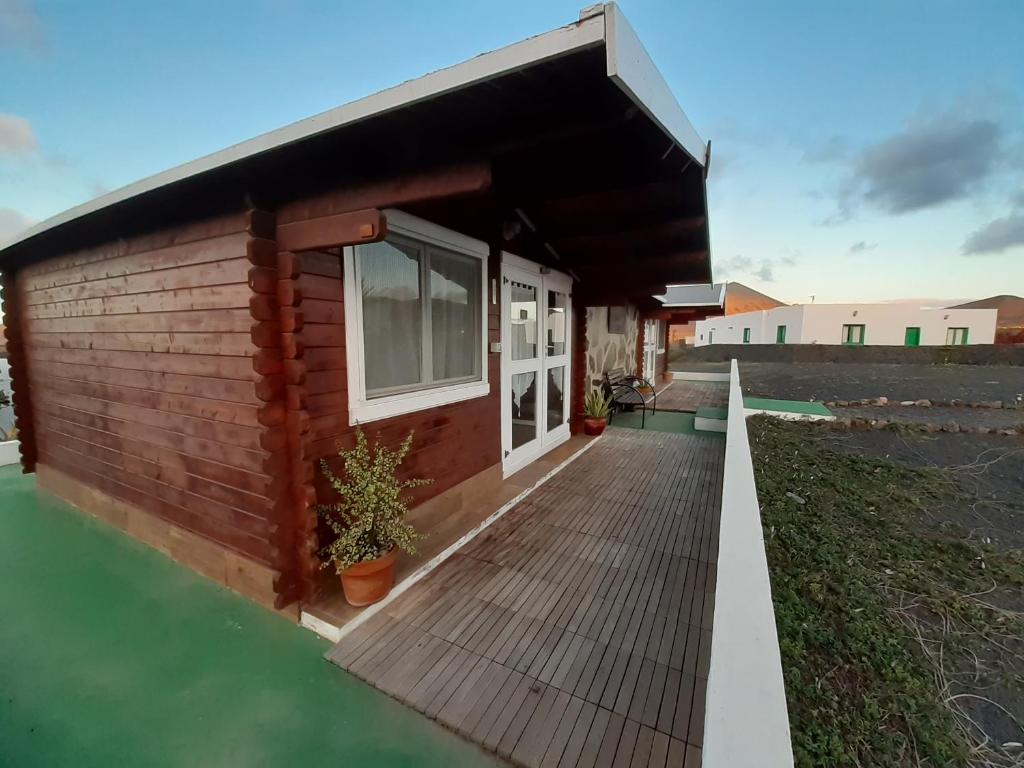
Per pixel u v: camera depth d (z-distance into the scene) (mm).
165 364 2680
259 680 1881
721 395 10062
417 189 1647
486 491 3773
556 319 5250
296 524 2244
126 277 2869
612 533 3162
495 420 3881
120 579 2664
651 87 1216
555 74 1159
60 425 3857
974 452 5215
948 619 2102
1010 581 2494
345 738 1607
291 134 1594
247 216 1992
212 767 1509
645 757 1495
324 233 1891
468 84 1197
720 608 1205
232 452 2363
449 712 1681
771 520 3234
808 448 5441
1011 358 14727
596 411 6074
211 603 2420
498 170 2029
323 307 2252
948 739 1381
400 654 1989
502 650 2008
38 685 1874
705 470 4602
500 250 3764
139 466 3045
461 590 2469
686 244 3480
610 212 2713
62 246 3414
